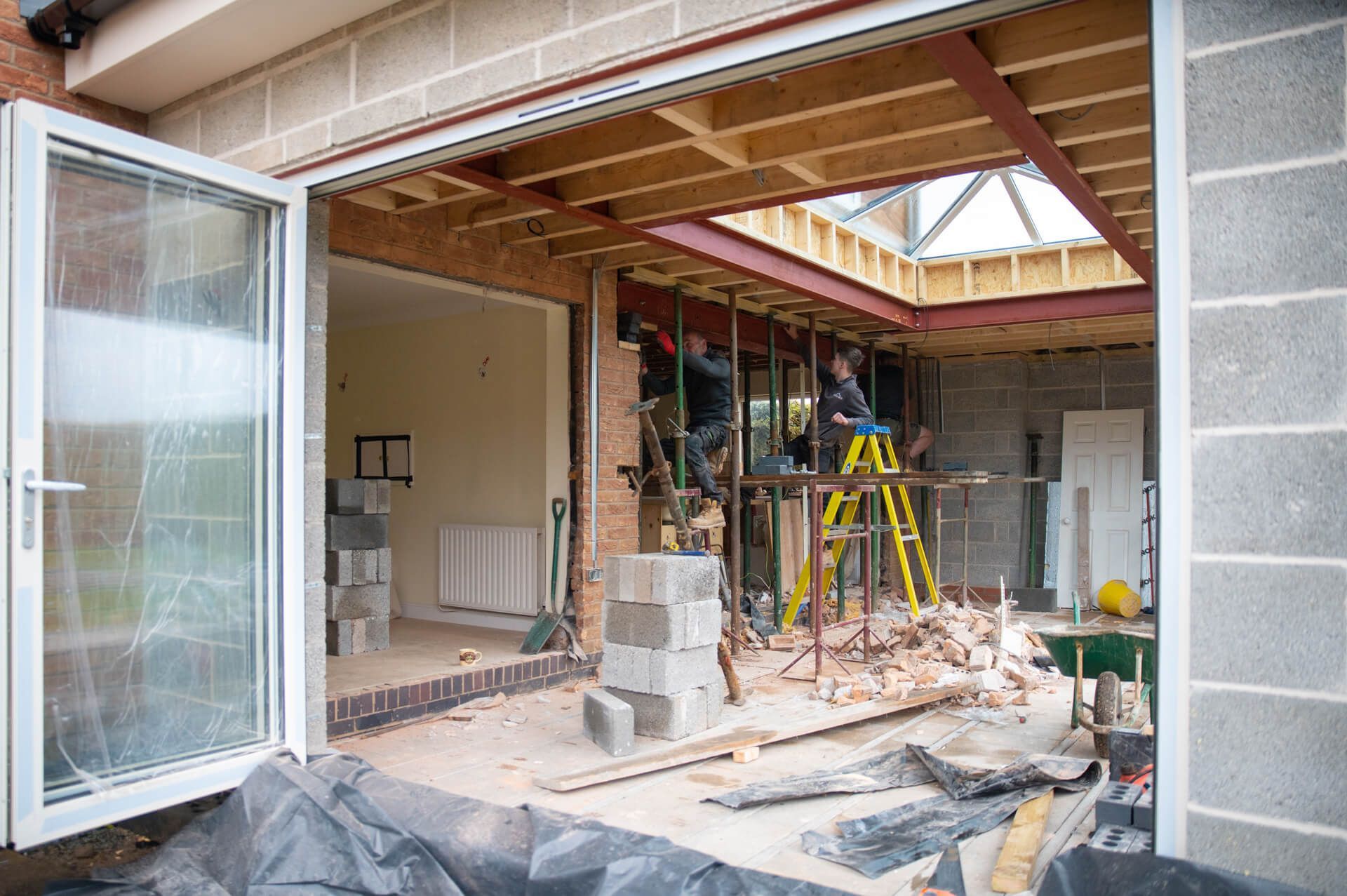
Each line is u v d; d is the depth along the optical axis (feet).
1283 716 6.38
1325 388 6.29
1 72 12.75
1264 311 6.48
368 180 11.93
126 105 14.14
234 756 11.20
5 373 9.38
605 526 21.20
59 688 9.95
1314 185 6.34
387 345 26.17
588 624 20.70
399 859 9.83
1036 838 10.68
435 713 17.20
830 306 25.86
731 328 23.76
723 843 11.13
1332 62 6.29
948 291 27.17
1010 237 25.54
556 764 14.20
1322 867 6.22
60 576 9.99
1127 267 24.62
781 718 16.72
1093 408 34.96
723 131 13.17
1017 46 10.91
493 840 9.93
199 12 11.39
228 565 11.48
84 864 10.95
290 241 12.05
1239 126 6.58
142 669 10.61
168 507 10.93
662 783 13.52
